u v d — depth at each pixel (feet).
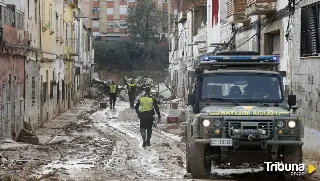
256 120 45.32
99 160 64.90
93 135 100.27
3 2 90.17
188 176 50.83
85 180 48.47
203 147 47.24
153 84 276.62
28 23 104.99
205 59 53.36
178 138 92.53
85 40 247.29
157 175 53.26
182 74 228.84
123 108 182.60
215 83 51.42
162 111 157.79
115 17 402.11
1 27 80.38
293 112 49.85
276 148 45.37
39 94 119.14
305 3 73.97
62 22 162.61
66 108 175.73
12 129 90.12
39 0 119.14
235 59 53.36
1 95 82.53
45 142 89.97
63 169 56.44
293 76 80.02
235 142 45.19
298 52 77.61
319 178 49.34
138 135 99.45
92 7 397.19
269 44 97.25
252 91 50.80
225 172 54.24
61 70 162.50
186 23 222.89
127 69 336.08
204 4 200.95
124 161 64.28
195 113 51.11
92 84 276.41
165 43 345.51
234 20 108.78
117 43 337.72
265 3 89.10
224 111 46.09
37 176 50.98
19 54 94.84
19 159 63.52
